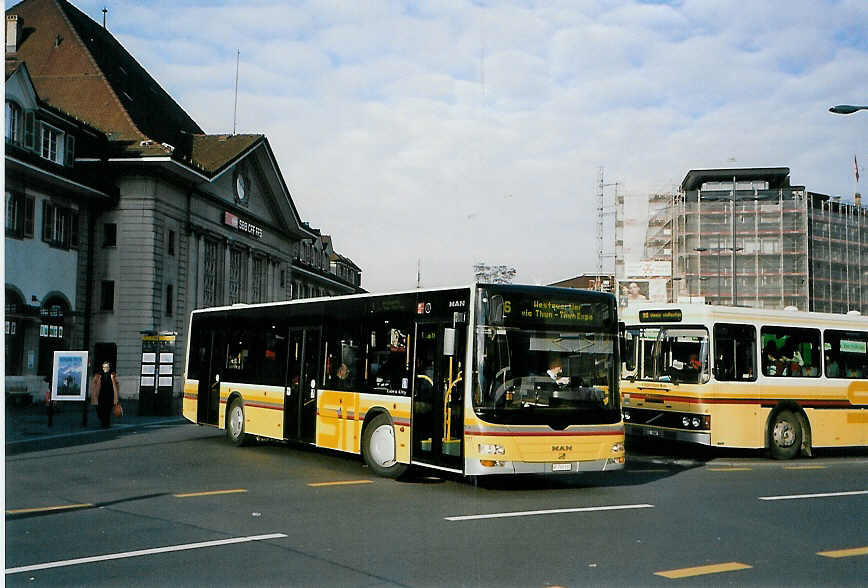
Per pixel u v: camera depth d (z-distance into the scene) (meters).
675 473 15.88
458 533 9.40
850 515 11.00
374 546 8.62
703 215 66.81
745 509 11.42
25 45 52.25
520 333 12.84
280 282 65.88
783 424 18.70
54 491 12.38
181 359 48.22
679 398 18.27
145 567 7.66
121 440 20.77
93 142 44.75
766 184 75.50
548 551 8.49
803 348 19.23
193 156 54.41
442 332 13.30
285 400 17.55
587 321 13.36
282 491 12.49
